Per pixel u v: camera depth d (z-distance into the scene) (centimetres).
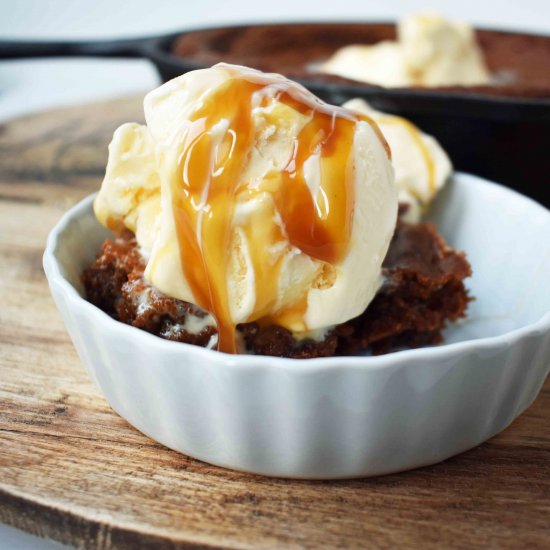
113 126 63
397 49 60
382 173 36
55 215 49
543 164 47
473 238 43
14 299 43
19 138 60
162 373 34
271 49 66
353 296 36
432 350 33
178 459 36
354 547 33
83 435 36
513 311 41
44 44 53
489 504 34
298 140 35
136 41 55
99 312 35
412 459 35
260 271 35
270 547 33
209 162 35
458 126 46
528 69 64
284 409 34
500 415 36
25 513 34
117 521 34
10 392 38
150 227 37
